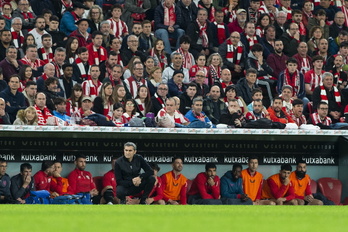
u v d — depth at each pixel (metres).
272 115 75.44
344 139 71.00
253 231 30.69
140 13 89.12
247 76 80.19
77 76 75.69
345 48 91.06
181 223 34.50
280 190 67.94
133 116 69.75
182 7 89.00
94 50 78.38
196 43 87.00
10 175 64.31
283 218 39.16
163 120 66.94
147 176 58.91
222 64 83.19
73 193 63.00
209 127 68.00
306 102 81.75
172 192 64.81
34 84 69.06
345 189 71.19
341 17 95.50
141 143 67.06
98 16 83.50
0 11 81.69
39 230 30.44
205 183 65.75
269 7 93.25
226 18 91.44
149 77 77.50
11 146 64.12
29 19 82.00
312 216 41.28
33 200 61.31
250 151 69.62
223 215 41.38
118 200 59.72
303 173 68.75
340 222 36.62
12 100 67.62
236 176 66.25
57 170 63.00
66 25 83.06
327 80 80.75
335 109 80.81
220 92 80.06
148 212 44.28
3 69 73.50
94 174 66.00
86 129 63.62
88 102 68.75
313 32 91.88
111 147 66.38
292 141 70.69
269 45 88.50
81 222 34.81
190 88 73.94
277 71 86.25
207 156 68.62
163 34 85.75
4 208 48.38
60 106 67.00
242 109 76.69
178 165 64.88
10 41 76.19
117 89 71.00
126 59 80.75
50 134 64.88
